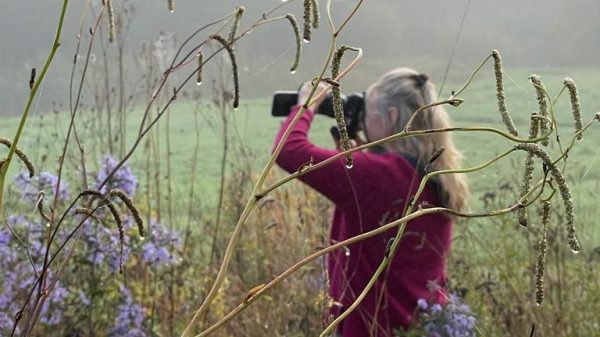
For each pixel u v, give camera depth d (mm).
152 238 3191
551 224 3918
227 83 4629
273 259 4070
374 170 2400
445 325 2463
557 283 3498
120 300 3000
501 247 3814
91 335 2836
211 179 7637
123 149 4043
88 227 2885
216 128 6156
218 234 4668
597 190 5371
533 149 1020
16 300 2703
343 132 1143
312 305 3156
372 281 1025
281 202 4543
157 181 4191
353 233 2477
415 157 2455
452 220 2527
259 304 3639
